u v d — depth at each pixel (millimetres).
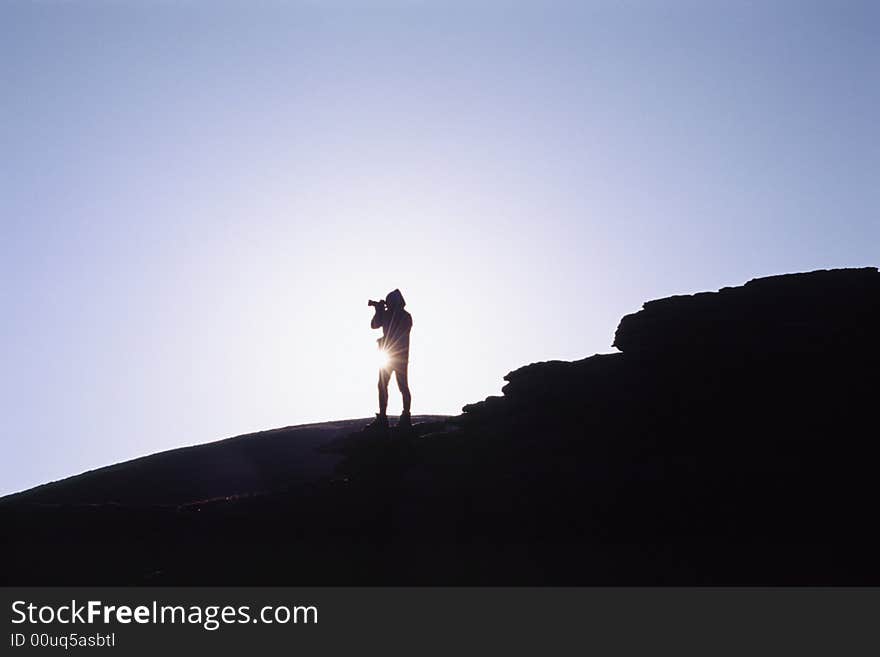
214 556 32500
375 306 40500
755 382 36719
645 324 40062
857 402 35188
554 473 33844
